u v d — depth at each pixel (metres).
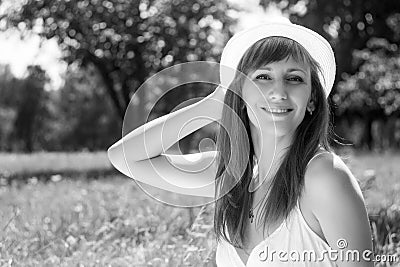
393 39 22.19
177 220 6.47
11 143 44.69
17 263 5.11
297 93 2.99
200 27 17.95
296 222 2.97
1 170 14.86
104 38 17.12
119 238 6.42
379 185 8.74
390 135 30.20
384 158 13.62
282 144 3.07
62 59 18.16
